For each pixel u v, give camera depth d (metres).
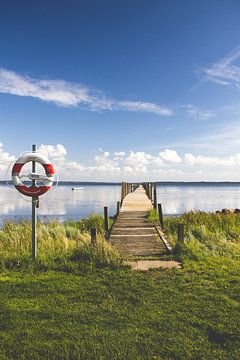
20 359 3.87
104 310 5.15
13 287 6.10
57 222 14.88
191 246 9.72
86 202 63.91
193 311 5.08
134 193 35.78
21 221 13.92
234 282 6.36
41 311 5.09
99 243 8.33
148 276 6.80
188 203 59.12
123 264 7.57
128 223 13.66
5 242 9.59
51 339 4.30
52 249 8.84
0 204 57.88
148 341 4.25
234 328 4.54
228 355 3.95
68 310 5.14
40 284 6.29
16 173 8.06
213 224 15.88
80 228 16.23
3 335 4.39
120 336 4.38
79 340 4.27
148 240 10.56
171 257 8.42
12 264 7.43
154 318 4.88
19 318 4.87
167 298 5.61
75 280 6.55
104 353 4.00
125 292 5.89
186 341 4.25
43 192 8.01
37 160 8.25
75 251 8.20
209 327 4.60
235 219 16.77
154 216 15.45
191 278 6.62
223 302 5.40
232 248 10.12
